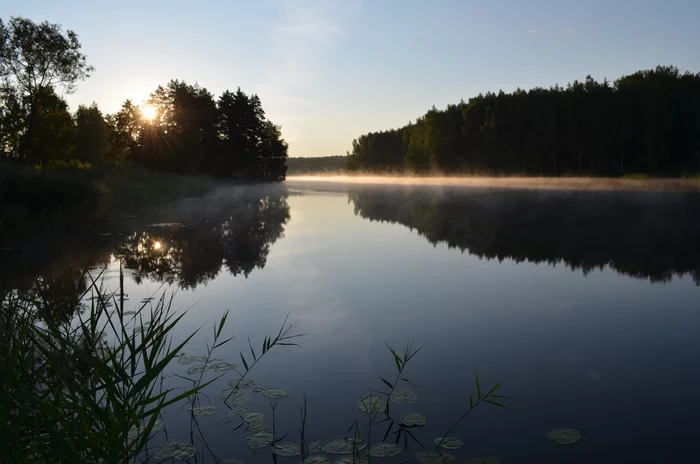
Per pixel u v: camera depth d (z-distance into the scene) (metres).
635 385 3.26
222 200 25.19
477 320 4.69
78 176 12.99
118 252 8.45
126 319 4.47
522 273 6.80
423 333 4.33
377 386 3.25
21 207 9.95
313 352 3.87
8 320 2.57
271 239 10.31
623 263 7.38
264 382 3.30
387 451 2.44
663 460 2.39
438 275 6.71
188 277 6.55
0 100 26.58
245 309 5.01
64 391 2.39
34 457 1.79
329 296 5.58
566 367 3.58
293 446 2.50
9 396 1.79
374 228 12.30
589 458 2.40
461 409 2.93
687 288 5.87
